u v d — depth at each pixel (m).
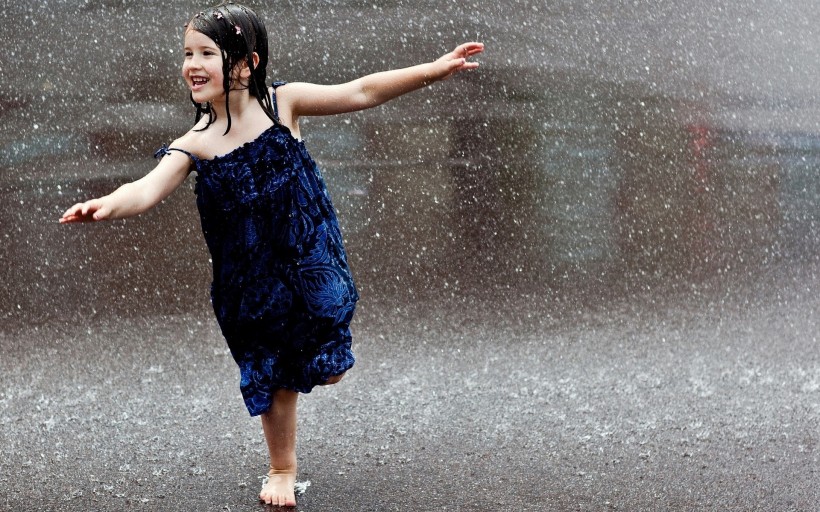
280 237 6.20
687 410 8.02
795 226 13.12
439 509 6.29
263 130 6.21
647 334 9.99
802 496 6.43
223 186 6.17
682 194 13.98
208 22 6.05
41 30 15.91
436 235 12.51
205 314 10.58
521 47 17.36
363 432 7.60
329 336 6.34
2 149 13.67
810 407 8.06
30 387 8.73
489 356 9.39
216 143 6.19
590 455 7.13
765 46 18.00
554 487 6.61
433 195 13.59
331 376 6.32
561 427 7.68
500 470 6.88
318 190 6.34
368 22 16.75
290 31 16.12
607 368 9.05
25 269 11.48
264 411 6.27
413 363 9.20
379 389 8.54
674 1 18.39
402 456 7.15
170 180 6.06
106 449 7.37
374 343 9.73
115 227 12.78
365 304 10.75
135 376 8.97
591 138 15.42
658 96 16.66
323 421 7.82
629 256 12.09
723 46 17.61
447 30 17.16
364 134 15.41
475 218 13.02
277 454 6.50
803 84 16.97
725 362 9.19
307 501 6.44
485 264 11.84
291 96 6.42
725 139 15.53
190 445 7.44
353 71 15.29
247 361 6.35
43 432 7.72
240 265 6.24
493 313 10.54
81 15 16.11
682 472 6.82
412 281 11.36
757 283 11.40
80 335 9.94
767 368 9.02
